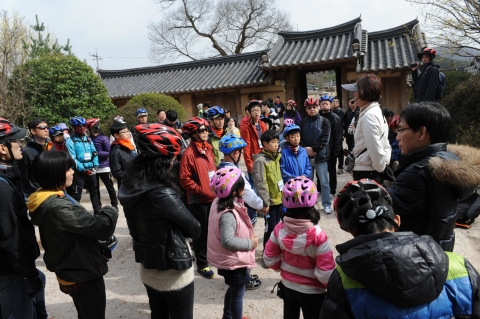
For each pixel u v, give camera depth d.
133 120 11.15
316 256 2.28
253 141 5.69
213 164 3.98
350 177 7.77
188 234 2.25
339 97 13.87
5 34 13.59
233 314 2.80
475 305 1.31
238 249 2.68
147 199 2.12
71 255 2.23
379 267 1.23
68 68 11.81
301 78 14.57
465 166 1.79
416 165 1.94
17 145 2.56
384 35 13.26
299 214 2.33
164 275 2.24
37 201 2.19
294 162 4.37
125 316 3.34
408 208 1.95
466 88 7.58
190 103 16.59
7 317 2.31
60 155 2.28
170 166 2.21
